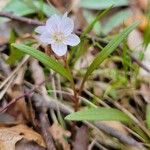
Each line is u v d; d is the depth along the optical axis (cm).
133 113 24
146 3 29
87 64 25
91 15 28
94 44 25
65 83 24
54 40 19
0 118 22
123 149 22
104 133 22
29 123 22
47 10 27
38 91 23
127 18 29
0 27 26
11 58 24
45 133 21
